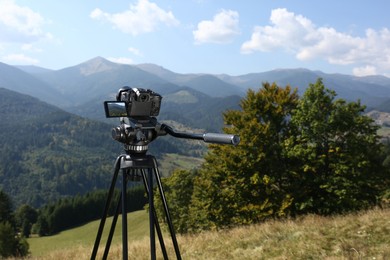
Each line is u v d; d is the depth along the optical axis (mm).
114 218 3424
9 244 54156
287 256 7543
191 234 12367
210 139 2781
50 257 9953
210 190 21047
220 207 20672
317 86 19219
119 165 3238
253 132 19547
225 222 20781
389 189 19391
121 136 3137
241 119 20641
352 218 10352
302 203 18641
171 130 3178
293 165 19953
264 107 20453
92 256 3379
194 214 35125
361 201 18656
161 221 45844
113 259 9008
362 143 19016
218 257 8312
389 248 7039
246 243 9125
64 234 100938
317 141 19656
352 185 18203
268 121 20344
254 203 19828
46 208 119688
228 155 20156
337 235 8492
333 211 18734
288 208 19234
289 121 20703
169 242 10680
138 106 3072
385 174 19047
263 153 19125
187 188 47781
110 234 3430
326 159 19609
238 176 19969
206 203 21438
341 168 18281
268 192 19344
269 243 8664
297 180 19547
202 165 22484
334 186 18500
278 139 20500
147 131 3180
